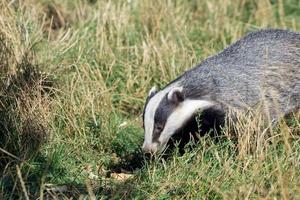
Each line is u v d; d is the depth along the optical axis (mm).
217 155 21406
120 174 22953
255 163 20938
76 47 28734
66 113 24672
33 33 28641
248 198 19344
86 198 20172
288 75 25266
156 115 23359
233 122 23797
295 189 19375
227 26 32562
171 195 20594
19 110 23047
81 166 22812
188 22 32812
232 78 24578
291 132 23062
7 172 20906
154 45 29203
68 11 32500
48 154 22391
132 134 25625
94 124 25062
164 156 23375
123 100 27516
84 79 26719
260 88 24656
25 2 30094
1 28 26172
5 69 24750
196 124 24016
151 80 28453
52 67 26453
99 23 30812
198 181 20656
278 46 25641
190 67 28375
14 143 22234
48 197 20062
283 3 35188
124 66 28656
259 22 33812
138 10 32156
